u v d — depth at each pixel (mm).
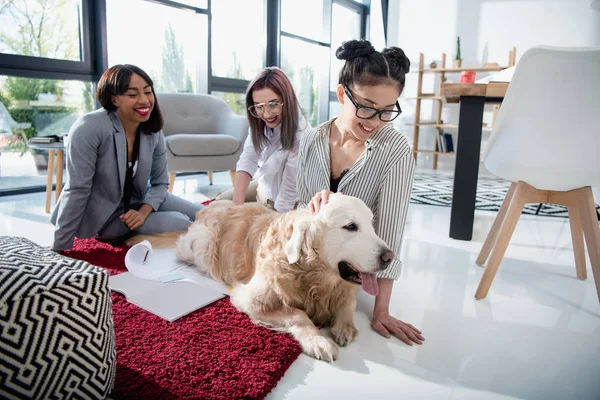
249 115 2340
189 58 5246
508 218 1823
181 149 3752
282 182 2410
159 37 4812
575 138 1627
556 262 2363
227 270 1831
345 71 1472
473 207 2705
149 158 2418
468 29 6438
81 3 3988
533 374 1272
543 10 5953
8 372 883
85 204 2143
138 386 1106
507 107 1723
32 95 3762
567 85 1548
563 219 3420
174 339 1346
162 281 1813
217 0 5332
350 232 1380
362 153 1621
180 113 4371
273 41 6234
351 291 1535
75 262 1059
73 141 2074
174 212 2486
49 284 927
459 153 2682
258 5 5957
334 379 1215
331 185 1763
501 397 1158
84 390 996
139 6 4520
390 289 1579
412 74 6895
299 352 1337
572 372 1288
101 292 1013
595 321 1648
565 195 1826
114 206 2260
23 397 914
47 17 3779
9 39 3559
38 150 3900
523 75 1610
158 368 1190
